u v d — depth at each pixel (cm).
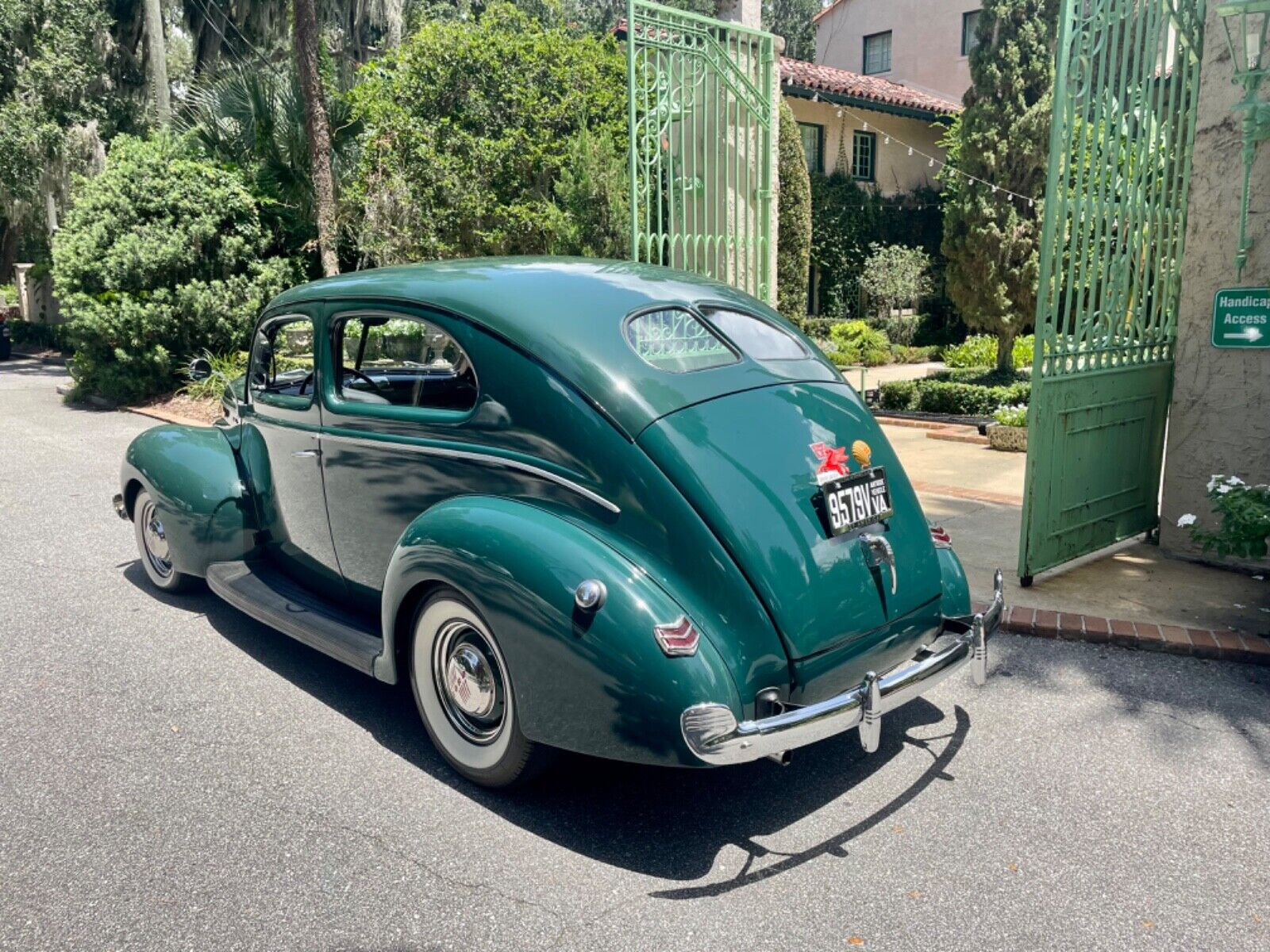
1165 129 585
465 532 312
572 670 285
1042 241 495
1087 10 495
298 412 422
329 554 419
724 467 298
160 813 322
